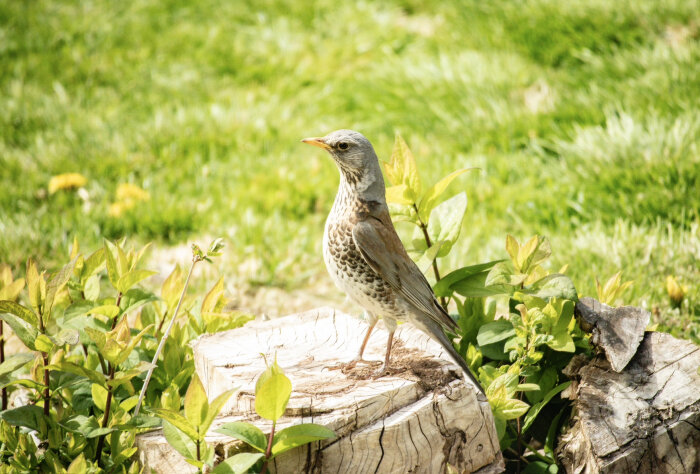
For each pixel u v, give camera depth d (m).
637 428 5.04
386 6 16.14
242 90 14.16
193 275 9.49
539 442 5.86
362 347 5.51
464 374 5.34
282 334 5.97
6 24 16.09
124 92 14.07
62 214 10.48
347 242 5.63
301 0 16.67
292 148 12.32
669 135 10.01
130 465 5.27
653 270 8.20
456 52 13.83
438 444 4.88
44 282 4.89
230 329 6.22
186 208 10.62
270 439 4.37
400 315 5.61
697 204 9.21
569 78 12.42
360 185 5.71
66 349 5.68
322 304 9.14
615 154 10.16
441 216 6.39
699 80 11.10
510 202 10.20
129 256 5.76
